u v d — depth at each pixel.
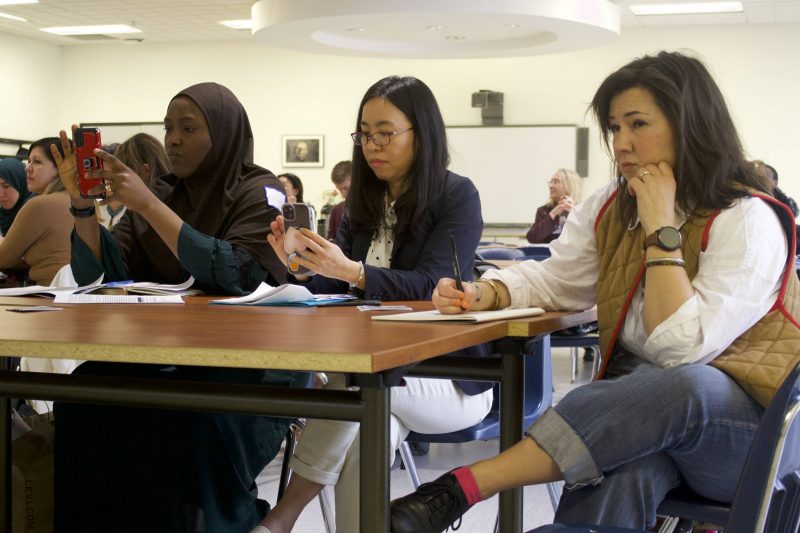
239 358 1.20
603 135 2.06
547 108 12.95
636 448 1.61
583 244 2.20
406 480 3.72
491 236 13.12
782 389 1.39
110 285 2.44
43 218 4.32
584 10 5.63
